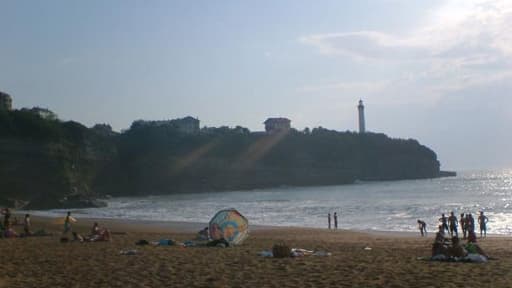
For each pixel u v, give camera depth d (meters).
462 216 33.31
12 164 117.88
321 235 36.31
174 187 184.12
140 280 12.91
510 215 60.91
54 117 163.12
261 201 113.06
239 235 22.91
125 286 12.12
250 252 19.48
